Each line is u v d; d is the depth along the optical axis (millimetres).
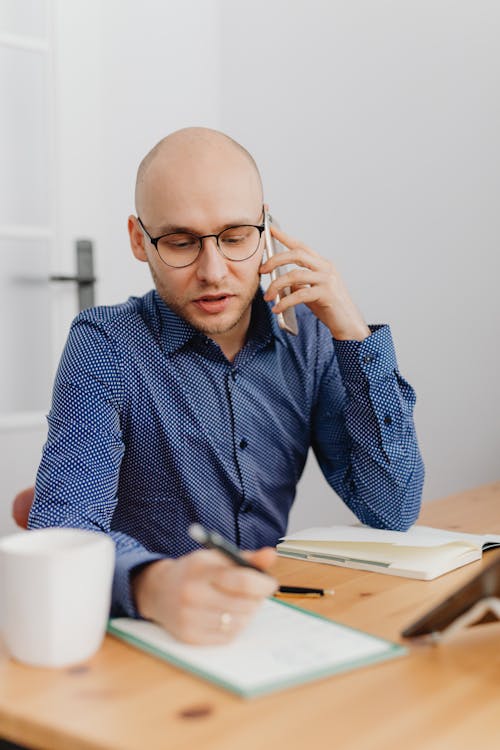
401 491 1407
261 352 1505
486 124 2381
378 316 2658
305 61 2785
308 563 1225
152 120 2926
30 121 2615
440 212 2494
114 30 2820
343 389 1557
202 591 850
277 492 1526
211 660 813
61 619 811
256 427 1482
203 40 3055
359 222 2682
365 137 2648
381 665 815
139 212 1287
